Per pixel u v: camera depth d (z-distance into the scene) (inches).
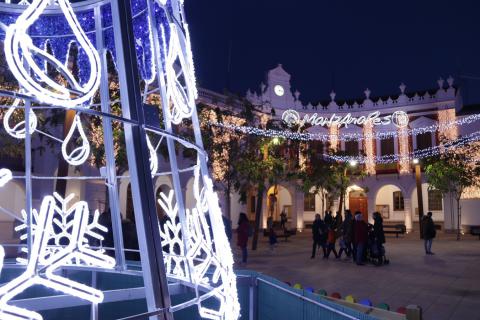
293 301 179.9
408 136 1409.9
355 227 608.7
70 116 437.7
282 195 1557.6
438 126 1355.8
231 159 816.3
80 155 205.0
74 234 101.7
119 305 211.6
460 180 1082.7
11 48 88.4
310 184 1172.5
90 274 219.8
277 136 916.6
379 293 415.2
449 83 1357.0
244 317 216.2
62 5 100.1
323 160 1131.3
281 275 514.3
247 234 603.8
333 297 239.9
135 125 107.6
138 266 232.8
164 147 626.5
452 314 338.3
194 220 140.4
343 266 590.6
